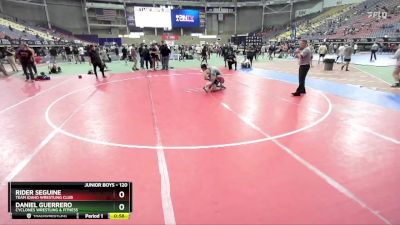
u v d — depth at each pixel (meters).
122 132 5.93
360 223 2.96
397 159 4.42
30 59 14.03
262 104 8.30
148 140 5.42
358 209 3.19
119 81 13.64
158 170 4.15
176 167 4.25
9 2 40.50
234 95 9.74
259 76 15.00
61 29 47.47
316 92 10.12
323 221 3.00
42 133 5.95
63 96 10.02
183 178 3.92
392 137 5.39
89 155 4.73
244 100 8.90
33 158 4.66
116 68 20.70
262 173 4.03
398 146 4.95
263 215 3.11
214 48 45.94
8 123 6.74
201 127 6.20
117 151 4.89
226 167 4.23
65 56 28.41
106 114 7.43
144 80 13.89
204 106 8.18
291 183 3.75
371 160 4.40
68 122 6.73
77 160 4.54
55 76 15.97
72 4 48.53
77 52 24.92
